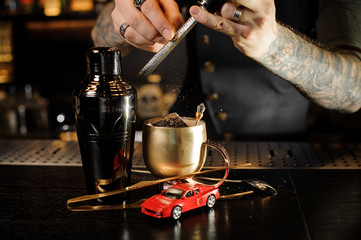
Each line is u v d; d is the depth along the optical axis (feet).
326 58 3.09
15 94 8.93
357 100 3.42
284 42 2.71
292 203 2.07
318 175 2.54
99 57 1.97
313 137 7.06
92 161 2.04
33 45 9.27
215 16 2.09
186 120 2.27
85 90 1.96
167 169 2.09
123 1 2.50
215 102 4.74
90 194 2.14
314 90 3.18
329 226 1.80
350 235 1.71
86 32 9.16
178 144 2.05
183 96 2.70
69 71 9.45
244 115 4.76
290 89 4.62
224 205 2.05
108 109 1.95
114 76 2.02
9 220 1.89
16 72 9.29
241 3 2.07
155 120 2.21
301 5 4.44
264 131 4.79
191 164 2.09
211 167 2.73
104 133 1.98
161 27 2.29
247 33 2.18
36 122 8.71
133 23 2.46
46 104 8.83
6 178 2.53
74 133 4.74
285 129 4.78
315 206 2.03
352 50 3.51
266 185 2.21
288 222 1.84
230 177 2.51
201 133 2.12
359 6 3.73
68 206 2.02
